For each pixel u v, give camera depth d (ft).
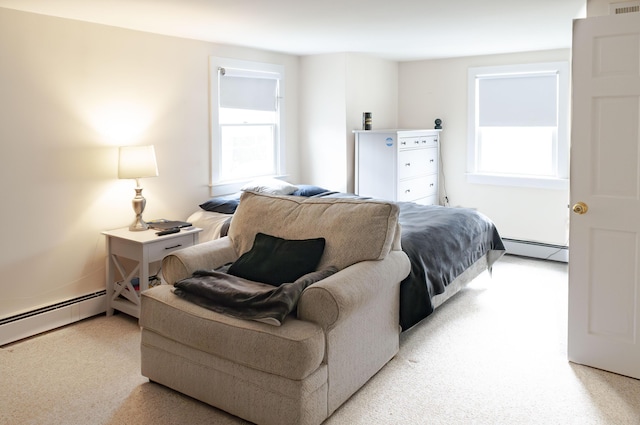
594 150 9.26
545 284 15.16
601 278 9.50
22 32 11.03
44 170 11.62
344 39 15.21
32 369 9.91
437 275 11.43
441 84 19.69
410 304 10.34
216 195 15.87
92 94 12.41
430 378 9.52
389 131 17.24
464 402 8.70
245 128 16.98
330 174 18.48
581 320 9.83
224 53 15.76
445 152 19.97
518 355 10.43
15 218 11.19
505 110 18.48
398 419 8.21
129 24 12.55
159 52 13.89
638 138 8.86
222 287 8.64
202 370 8.44
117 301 12.62
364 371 9.06
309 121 18.72
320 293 7.86
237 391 8.05
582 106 9.27
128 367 10.00
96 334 11.60
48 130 11.62
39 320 11.59
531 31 14.21
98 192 12.71
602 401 8.66
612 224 9.24
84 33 12.14
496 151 19.01
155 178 14.07
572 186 9.55
